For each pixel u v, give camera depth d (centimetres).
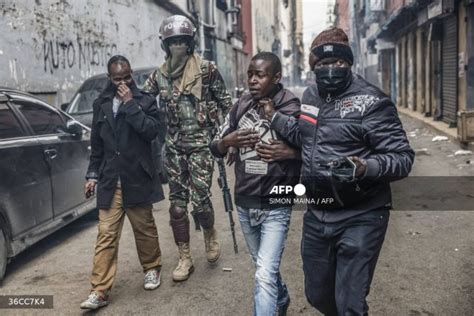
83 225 610
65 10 1069
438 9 1223
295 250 477
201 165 411
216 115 418
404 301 363
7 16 855
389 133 233
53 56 1009
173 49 399
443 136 1191
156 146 749
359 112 236
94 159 389
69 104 824
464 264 427
